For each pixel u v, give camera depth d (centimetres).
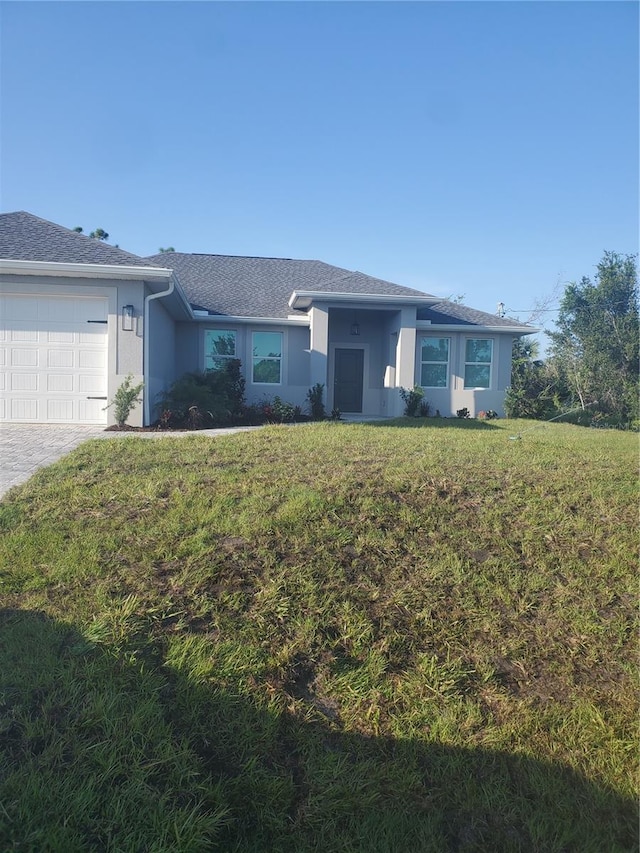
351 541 459
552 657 360
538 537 492
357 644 351
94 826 226
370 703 312
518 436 1053
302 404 1673
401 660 346
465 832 251
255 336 1652
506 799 266
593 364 2289
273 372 1662
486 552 465
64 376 1139
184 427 1146
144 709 279
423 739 294
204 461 689
